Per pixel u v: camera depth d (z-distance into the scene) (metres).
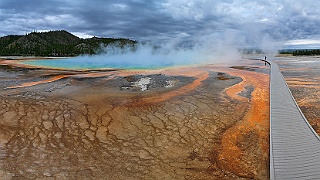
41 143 6.94
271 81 14.26
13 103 9.80
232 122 8.41
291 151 5.80
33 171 5.64
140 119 8.59
